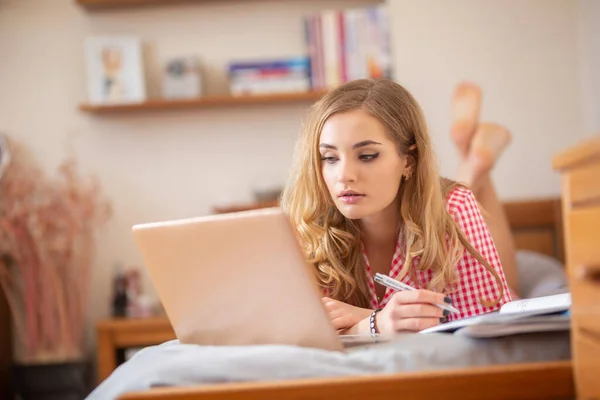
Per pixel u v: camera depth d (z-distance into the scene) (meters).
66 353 3.17
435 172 1.50
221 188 3.45
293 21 3.45
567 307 0.99
